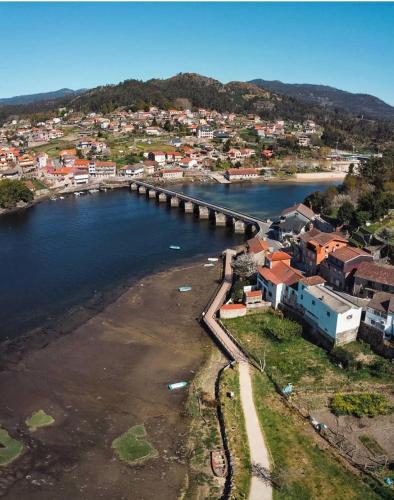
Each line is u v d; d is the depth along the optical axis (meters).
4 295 88.38
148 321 78.12
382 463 45.75
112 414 54.53
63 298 87.44
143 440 50.22
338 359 63.75
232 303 80.81
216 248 122.06
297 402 55.19
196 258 113.00
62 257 112.25
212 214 156.38
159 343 70.94
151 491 43.56
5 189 166.75
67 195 198.50
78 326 76.06
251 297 78.62
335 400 54.97
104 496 43.06
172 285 94.31
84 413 54.59
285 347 67.94
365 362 62.69
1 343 70.50
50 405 55.91
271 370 61.78
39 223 147.75
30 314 80.44
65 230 138.62
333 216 135.12
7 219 153.25
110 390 59.09
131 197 197.12
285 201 186.00
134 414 54.56
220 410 53.81
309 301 71.19
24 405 55.88
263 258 99.44
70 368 63.88
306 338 70.50
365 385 58.28
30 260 109.75
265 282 81.38
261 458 45.72
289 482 42.53
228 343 69.06
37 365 64.50
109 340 71.69
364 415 52.78
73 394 58.16
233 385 58.12
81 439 50.34
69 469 46.19
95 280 97.00
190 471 45.81
